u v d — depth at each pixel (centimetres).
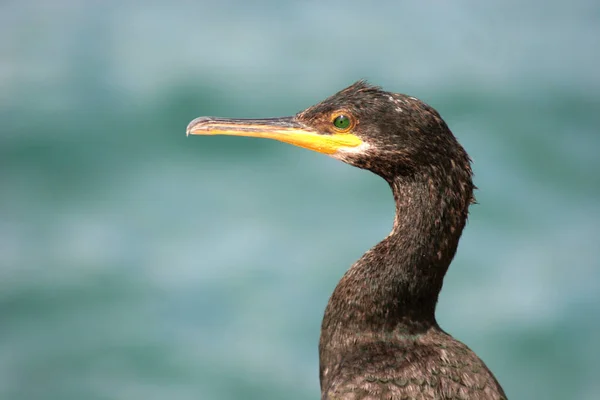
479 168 2562
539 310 2003
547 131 2762
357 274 703
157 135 2758
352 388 651
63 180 2589
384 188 2433
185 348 1947
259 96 2941
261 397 1825
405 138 693
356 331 696
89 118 2838
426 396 643
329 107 736
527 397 1856
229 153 2620
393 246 701
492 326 1962
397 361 667
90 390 1881
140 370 1912
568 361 1902
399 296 693
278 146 2608
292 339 1944
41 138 2733
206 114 2831
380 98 712
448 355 674
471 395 646
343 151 728
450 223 696
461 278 2095
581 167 2572
